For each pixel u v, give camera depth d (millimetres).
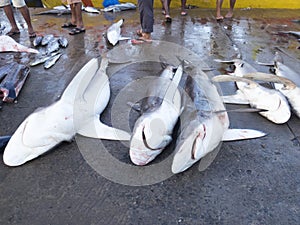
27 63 4121
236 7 7664
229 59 4238
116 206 1904
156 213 1856
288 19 6586
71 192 2006
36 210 1875
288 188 2037
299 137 2547
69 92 2650
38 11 7281
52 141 2305
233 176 2131
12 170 2176
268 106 2768
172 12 7109
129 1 7758
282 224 1781
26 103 3072
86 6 7555
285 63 4129
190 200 1943
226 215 1843
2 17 6730
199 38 5180
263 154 2342
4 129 2635
